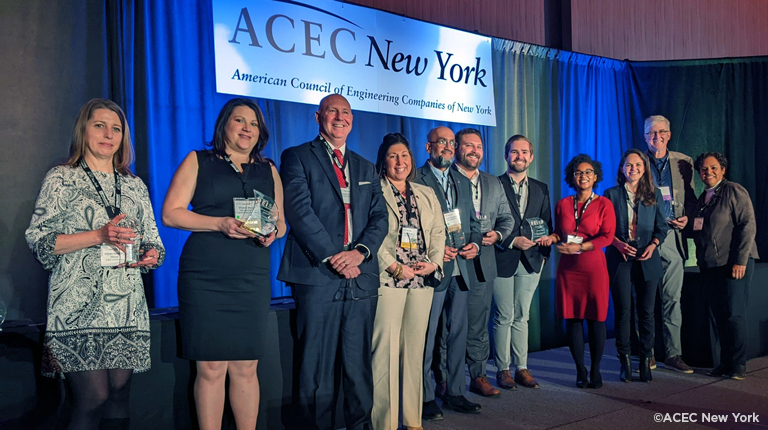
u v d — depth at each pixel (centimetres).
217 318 223
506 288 365
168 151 358
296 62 392
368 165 272
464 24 501
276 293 389
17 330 220
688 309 416
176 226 223
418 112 447
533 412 314
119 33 343
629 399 338
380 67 429
